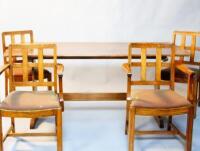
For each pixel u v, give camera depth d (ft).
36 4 12.65
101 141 8.36
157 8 12.96
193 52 10.47
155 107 6.92
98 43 11.42
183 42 10.75
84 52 9.34
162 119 9.30
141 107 6.92
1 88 12.38
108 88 12.84
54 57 7.79
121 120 9.82
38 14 12.76
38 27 12.89
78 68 13.34
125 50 9.81
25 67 7.79
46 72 9.96
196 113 10.30
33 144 8.13
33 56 8.71
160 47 7.97
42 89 12.55
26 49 7.72
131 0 12.81
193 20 13.14
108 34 13.11
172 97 7.48
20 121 9.61
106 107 10.96
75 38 13.08
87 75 13.43
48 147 7.97
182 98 7.43
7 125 9.27
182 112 7.06
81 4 12.73
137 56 8.96
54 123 9.45
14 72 9.50
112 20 12.97
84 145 8.13
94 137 8.60
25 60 7.77
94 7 12.80
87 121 9.70
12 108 6.72
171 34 13.24
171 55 8.07
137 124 9.48
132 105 6.97
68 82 13.35
